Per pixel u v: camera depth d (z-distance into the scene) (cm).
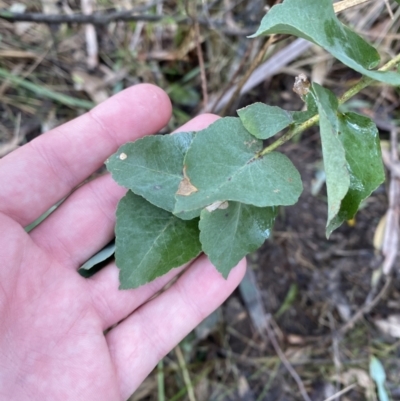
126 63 26
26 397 15
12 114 24
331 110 11
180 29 26
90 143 17
